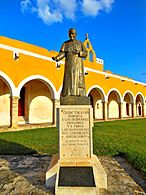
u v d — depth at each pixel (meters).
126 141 11.21
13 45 16.84
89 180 4.73
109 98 33.22
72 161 5.07
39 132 14.73
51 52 20.09
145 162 6.95
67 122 5.21
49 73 19.53
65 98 5.30
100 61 30.66
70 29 5.77
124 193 4.64
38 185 5.04
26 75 17.50
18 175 5.79
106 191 4.73
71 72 5.48
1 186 5.01
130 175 5.91
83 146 5.18
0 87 19.17
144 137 12.77
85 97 5.32
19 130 16.02
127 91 32.50
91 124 5.23
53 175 4.96
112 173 6.05
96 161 5.27
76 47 5.57
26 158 7.79
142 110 37.34
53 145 10.17
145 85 38.66
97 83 26.20
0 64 15.78
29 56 17.88
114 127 18.20
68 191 4.50
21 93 21.61
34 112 22.42
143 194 4.62
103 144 10.20
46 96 23.59
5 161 7.35
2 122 19.12
